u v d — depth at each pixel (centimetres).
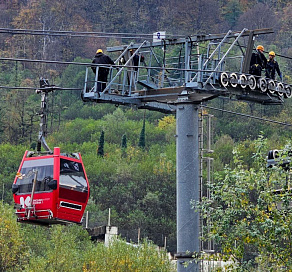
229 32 7838
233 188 6362
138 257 16212
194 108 7162
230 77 7475
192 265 6781
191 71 7588
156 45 7900
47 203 7612
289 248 6206
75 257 16938
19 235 17638
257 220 6266
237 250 6256
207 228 6444
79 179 7794
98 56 7706
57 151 7744
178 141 7088
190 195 6969
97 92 7319
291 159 6306
